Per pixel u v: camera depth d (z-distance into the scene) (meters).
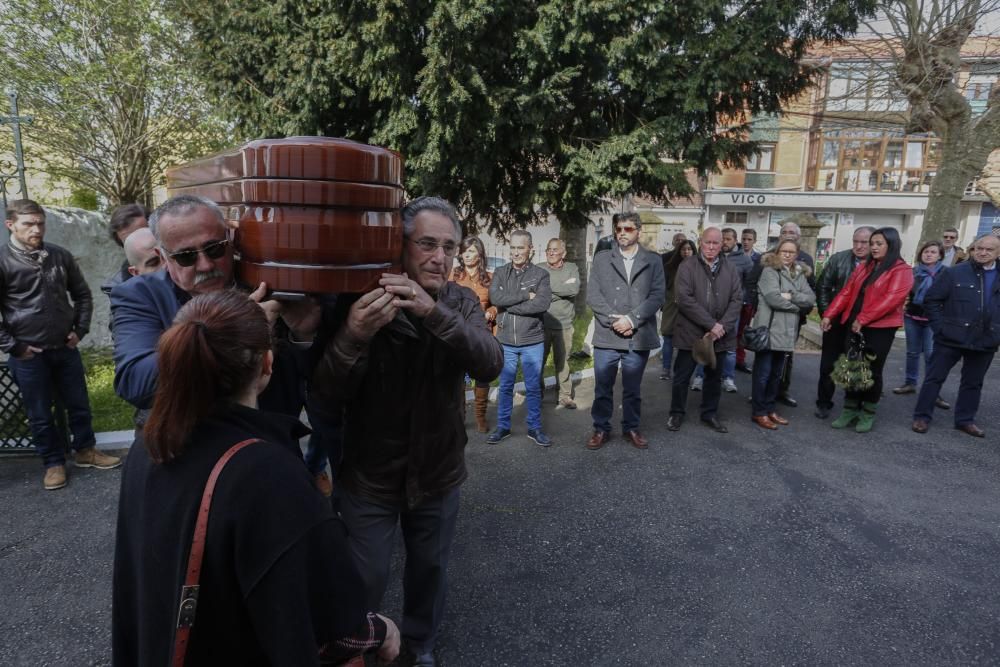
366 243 1.36
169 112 11.71
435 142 7.28
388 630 1.31
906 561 3.13
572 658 2.38
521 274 4.64
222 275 1.48
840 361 5.07
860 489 4.00
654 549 3.21
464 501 3.75
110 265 7.76
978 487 4.06
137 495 1.11
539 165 9.00
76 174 12.16
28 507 3.57
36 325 3.65
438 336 1.70
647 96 8.23
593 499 3.79
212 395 1.08
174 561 1.02
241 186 1.38
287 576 0.99
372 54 6.94
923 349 6.39
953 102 10.20
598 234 15.73
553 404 5.89
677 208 25.72
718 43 7.71
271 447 1.09
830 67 11.59
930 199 10.97
